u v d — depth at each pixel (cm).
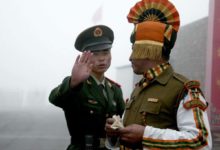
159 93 204
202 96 199
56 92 262
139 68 215
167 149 187
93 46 299
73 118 287
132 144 206
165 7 215
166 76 207
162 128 200
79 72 243
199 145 186
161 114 201
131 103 219
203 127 188
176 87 201
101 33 303
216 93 1316
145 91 211
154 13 216
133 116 212
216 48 1329
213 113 1305
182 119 194
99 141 289
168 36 209
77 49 314
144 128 193
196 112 191
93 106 287
